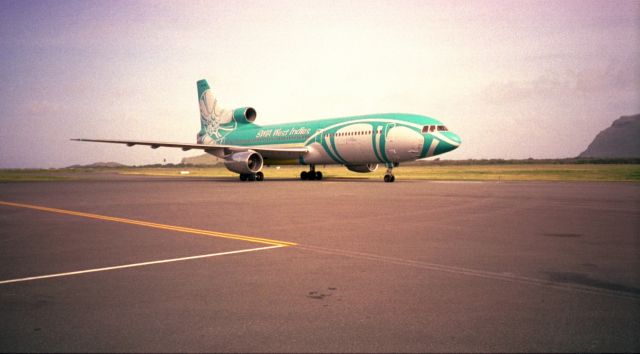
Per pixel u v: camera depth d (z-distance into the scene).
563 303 4.20
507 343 3.31
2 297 4.50
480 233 8.34
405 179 35.28
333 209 12.80
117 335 3.52
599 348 3.21
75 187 27.34
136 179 43.38
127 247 7.19
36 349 3.26
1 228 9.48
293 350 3.23
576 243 7.27
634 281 4.93
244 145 41.41
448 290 4.65
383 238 7.87
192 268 5.71
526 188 22.19
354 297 4.44
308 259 6.20
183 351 3.22
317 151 34.62
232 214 11.80
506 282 4.94
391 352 3.18
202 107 46.28
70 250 6.97
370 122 31.16
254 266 5.79
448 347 3.25
